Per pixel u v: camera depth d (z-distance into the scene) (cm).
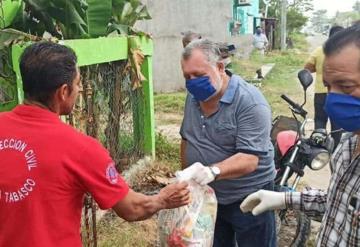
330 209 178
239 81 282
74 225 201
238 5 2166
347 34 160
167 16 1268
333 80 162
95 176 199
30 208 193
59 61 199
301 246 381
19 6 434
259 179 293
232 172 271
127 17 573
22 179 193
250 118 274
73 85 206
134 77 533
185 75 274
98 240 416
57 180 193
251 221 296
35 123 199
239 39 1864
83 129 384
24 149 195
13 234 196
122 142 548
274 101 1179
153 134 612
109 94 494
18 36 353
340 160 177
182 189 235
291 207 219
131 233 439
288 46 3784
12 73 357
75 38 459
